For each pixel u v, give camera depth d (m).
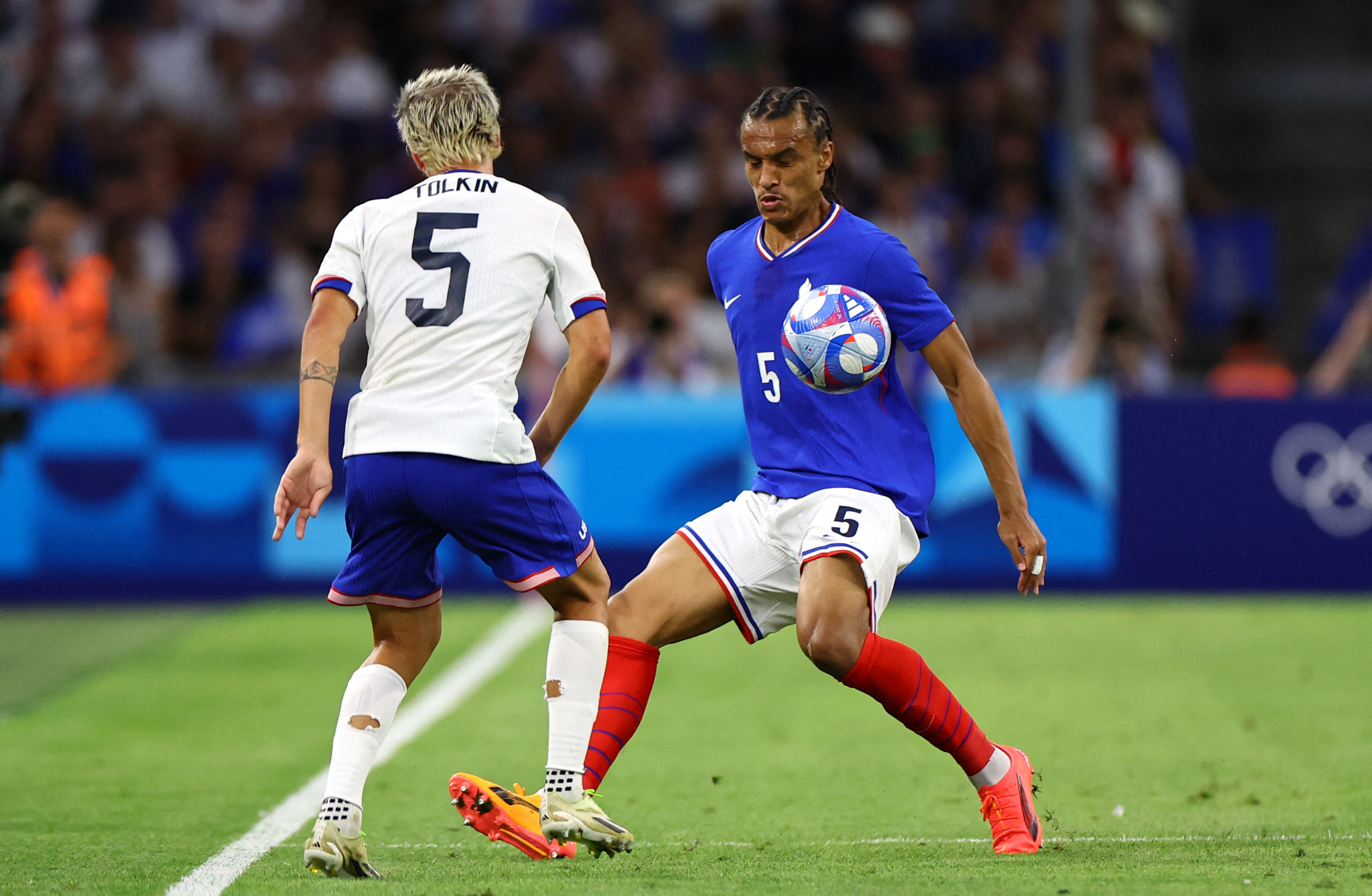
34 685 25.64
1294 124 58.81
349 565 13.40
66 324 36.06
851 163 49.31
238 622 31.36
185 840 15.35
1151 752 20.12
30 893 12.84
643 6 55.38
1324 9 60.81
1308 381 46.38
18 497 33.06
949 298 46.47
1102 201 49.09
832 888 12.41
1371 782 18.12
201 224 48.25
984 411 14.19
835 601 13.63
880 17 54.06
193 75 51.28
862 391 14.45
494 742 21.03
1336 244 55.75
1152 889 12.30
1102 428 33.62
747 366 14.85
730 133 51.59
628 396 33.38
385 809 17.00
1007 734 21.39
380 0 54.31
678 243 49.72
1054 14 55.19
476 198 13.44
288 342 45.09
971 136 52.47
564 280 13.48
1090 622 30.94
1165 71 55.81
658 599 14.55
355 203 50.91
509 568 13.27
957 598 33.56
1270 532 33.62
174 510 33.25
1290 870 13.09
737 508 14.84
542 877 13.05
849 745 20.89
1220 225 51.34
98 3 51.75
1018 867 13.32
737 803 17.34
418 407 12.97
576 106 52.59
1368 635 29.48
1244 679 25.50
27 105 50.31
